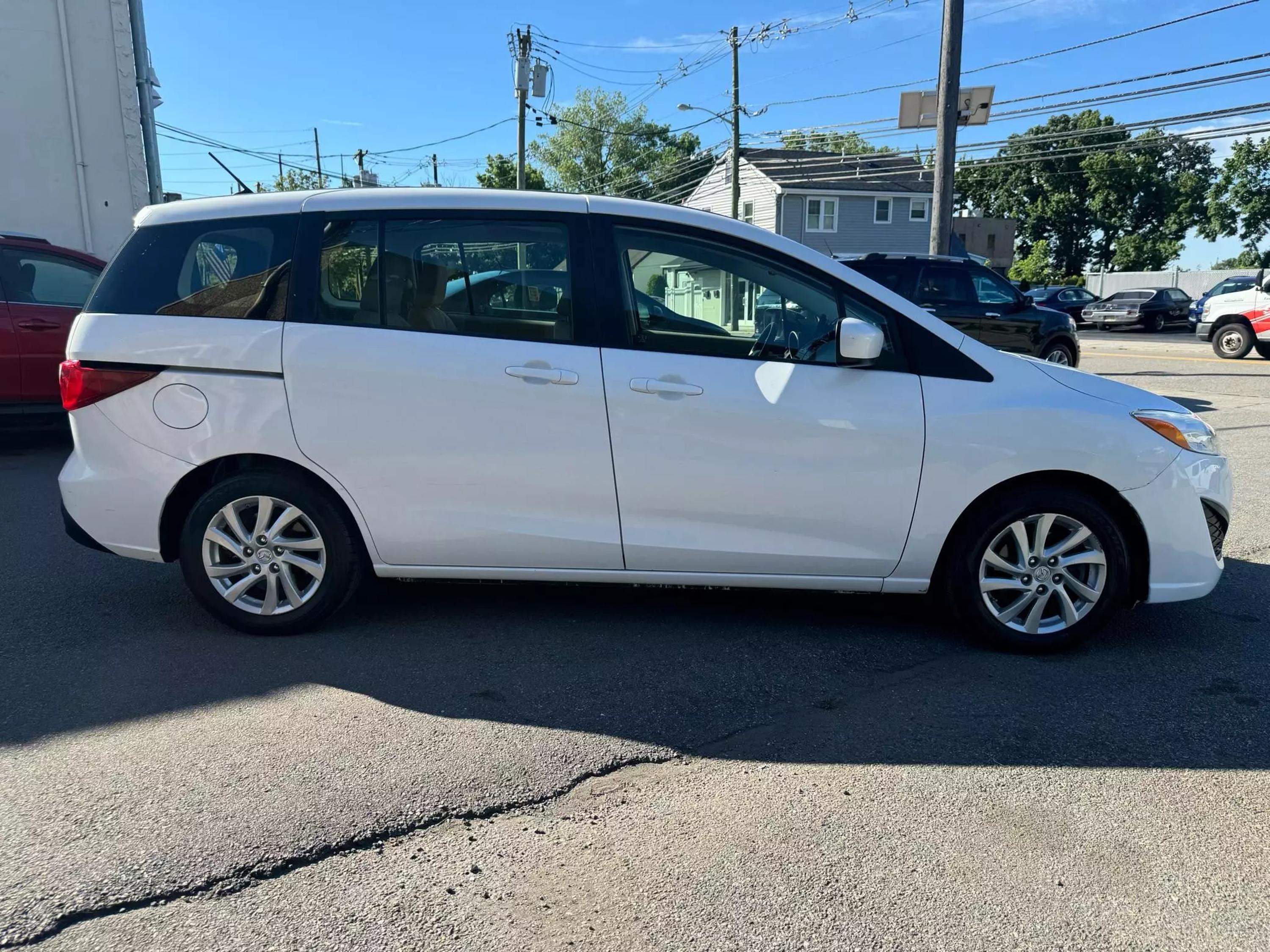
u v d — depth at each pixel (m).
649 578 3.85
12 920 2.17
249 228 3.79
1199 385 13.62
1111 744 3.11
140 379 3.74
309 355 3.68
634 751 3.03
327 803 2.69
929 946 2.15
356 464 3.73
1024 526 3.76
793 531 3.77
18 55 11.28
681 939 2.17
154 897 2.27
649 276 3.77
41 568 4.89
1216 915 2.27
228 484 3.78
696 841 2.55
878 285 3.80
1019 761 3.00
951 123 13.62
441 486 3.75
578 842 2.54
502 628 4.08
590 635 4.02
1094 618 3.80
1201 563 3.81
